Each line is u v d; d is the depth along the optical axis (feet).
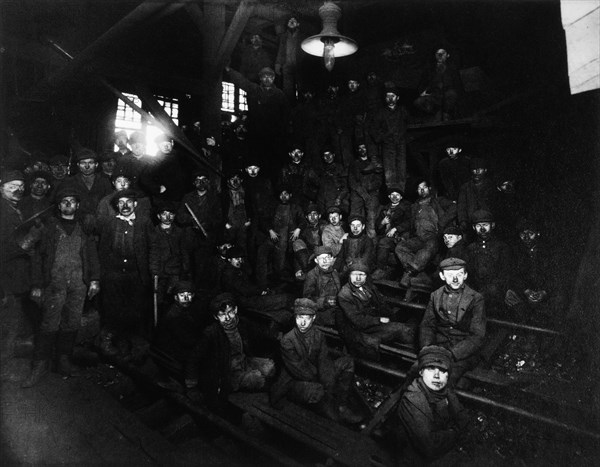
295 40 32.17
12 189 16.90
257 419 13.92
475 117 24.02
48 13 23.77
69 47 24.09
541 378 14.08
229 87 44.06
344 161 28.02
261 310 20.68
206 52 27.30
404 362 17.61
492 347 15.70
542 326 16.06
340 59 33.53
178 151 26.81
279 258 24.48
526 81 26.16
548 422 11.96
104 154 23.17
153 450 12.57
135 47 37.09
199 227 22.41
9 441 12.55
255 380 15.49
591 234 14.94
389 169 25.52
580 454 11.74
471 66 29.09
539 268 17.43
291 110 29.96
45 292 16.57
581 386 13.16
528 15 26.13
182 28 38.47
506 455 12.39
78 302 16.96
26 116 28.84
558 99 21.54
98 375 17.08
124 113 37.11
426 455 11.27
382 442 13.03
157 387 15.76
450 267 14.62
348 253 21.50
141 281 18.57
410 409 11.32
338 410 14.51
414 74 30.12
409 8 31.99
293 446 13.89
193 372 15.15
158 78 30.60
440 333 15.38
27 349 17.25
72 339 16.94
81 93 33.68
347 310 16.98
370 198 24.75
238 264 21.81
